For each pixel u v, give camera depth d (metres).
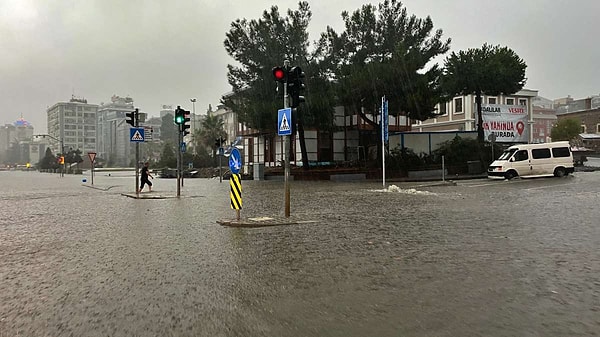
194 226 11.95
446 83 36.75
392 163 35.88
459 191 21.72
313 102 33.06
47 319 5.09
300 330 4.67
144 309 5.38
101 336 4.57
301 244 9.25
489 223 11.47
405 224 11.67
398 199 18.52
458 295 5.71
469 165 36.25
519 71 36.41
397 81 31.75
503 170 28.95
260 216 13.69
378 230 10.83
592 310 5.05
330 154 42.31
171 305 5.52
